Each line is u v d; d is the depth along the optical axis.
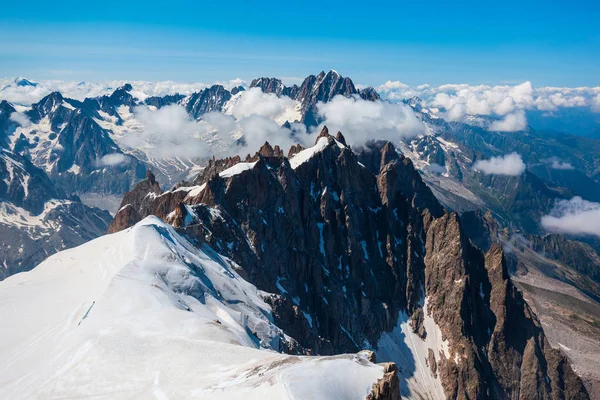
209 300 127.75
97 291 115.06
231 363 76.44
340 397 60.09
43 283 141.00
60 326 104.62
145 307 104.50
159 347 85.56
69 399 75.31
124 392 74.19
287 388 59.84
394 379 62.66
